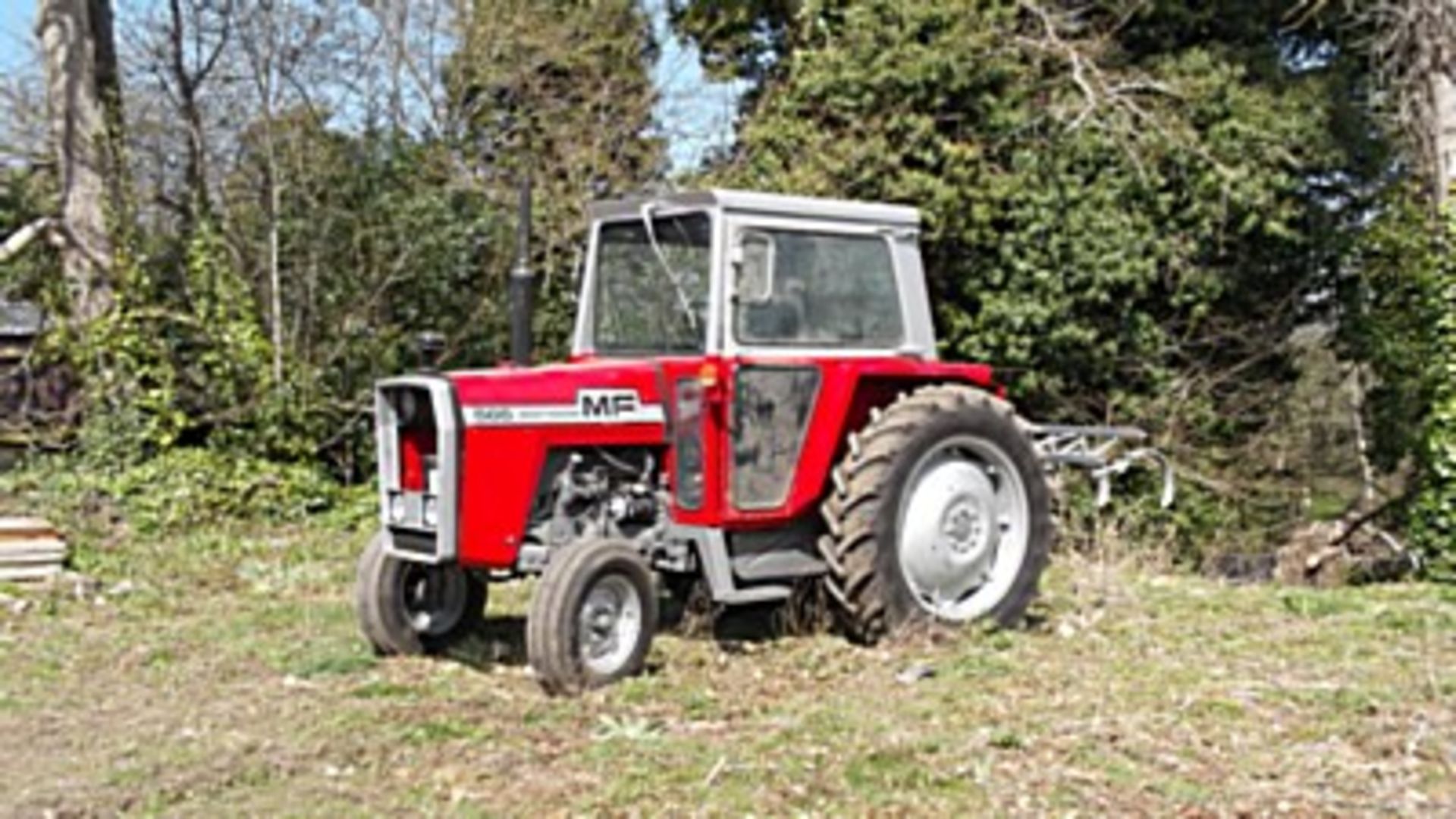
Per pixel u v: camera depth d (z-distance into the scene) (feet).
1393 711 18.16
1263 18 47.47
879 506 21.54
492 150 49.34
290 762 16.48
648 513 21.16
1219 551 46.32
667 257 21.65
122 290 39.34
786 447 21.36
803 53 44.80
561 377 20.53
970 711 18.17
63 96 41.22
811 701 18.98
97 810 14.96
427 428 20.45
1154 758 16.21
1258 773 15.74
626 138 50.11
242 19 42.93
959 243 44.04
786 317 21.54
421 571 22.21
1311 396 49.67
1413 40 41.50
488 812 14.62
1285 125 43.27
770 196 21.49
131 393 38.88
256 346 40.27
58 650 22.90
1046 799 14.84
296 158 42.55
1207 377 46.78
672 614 24.23
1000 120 43.11
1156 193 43.45
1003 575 23.39
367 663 21.56
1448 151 39.86
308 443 40.73
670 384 20.70
